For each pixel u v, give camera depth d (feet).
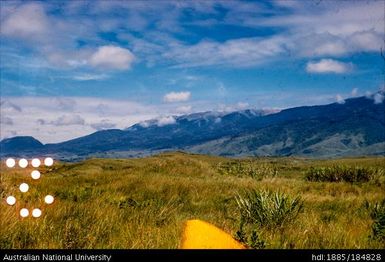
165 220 27.53
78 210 26.55
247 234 20.06
